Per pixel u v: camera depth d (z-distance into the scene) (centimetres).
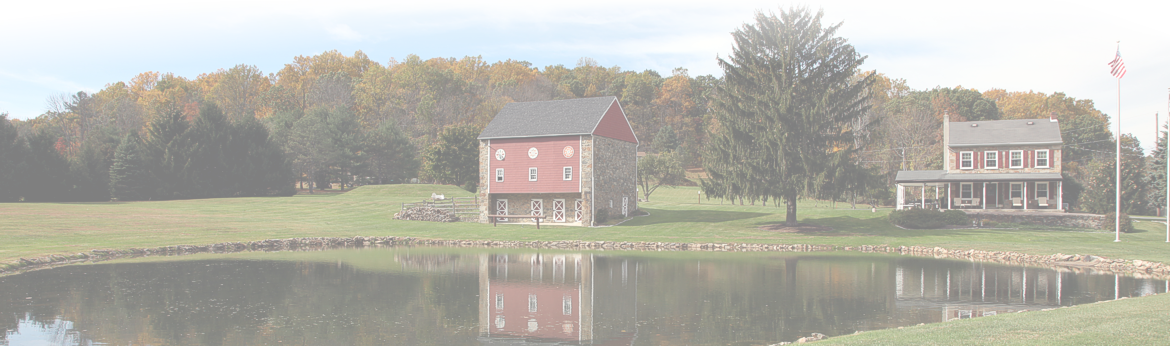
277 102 9656
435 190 6656
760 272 2377
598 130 4228
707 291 1964
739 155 3528
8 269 2314
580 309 1700
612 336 1402
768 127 3475
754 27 3566
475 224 4234
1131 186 4416
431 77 10069
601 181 4262
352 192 6581
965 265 2547
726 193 3553
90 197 6150
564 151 4191
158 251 2939
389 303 1773
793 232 3609
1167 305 1289
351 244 3506
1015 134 4347
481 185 4406
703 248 3284
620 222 4247
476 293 1938
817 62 3522
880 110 8150
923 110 7488
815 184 3353
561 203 4275
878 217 4094
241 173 6638
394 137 7962
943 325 1173
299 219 4378
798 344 1134
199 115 6688
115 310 1639
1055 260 2594
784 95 3406
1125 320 1104
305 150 7419
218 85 9969
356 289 1994
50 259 2548
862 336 1108
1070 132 7950
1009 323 1127
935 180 4341
